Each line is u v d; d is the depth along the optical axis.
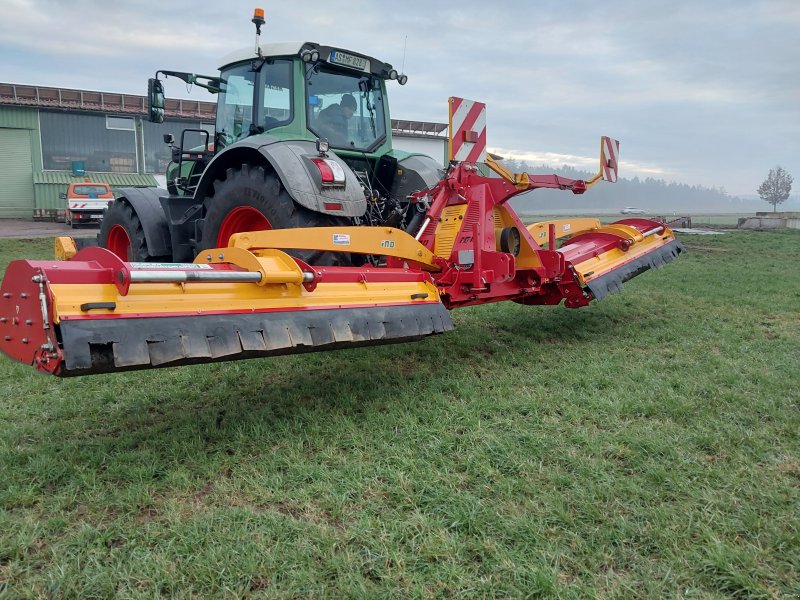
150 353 2.39
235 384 4.11
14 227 21.48
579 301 5.32
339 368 4.49
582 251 5.57
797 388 3.85
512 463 2.79
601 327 5.88
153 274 2.44
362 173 5.29
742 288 8.23
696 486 2.58
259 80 5.18
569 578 2.01
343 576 1.98
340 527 2.30
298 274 2.96
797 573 2.03
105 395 3.79
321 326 2.99
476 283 4.13
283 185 4.22
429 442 3.03
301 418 3.38
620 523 2.27
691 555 2.10
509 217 4.77
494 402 3.59
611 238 5.96
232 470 2.76
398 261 4.02
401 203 5.27
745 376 4.11
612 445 2.96
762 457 2.86
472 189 4.24
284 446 3.02
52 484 2.64
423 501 2.47
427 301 3.66
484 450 2.92
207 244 4.87
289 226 4.24
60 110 27.02
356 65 5.18
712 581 1.98
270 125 5.16
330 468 2.78
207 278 2.63
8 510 2.43
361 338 3.13
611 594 1.91
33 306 2.30
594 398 3.66
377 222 5.09
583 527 2.28
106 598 1.90
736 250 13.88
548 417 3.40
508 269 4.25
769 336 5.46
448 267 4.13
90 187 21.72
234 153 4.63
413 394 3.79
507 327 5.89
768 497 2.47
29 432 3.24
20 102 26.14
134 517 2.36
